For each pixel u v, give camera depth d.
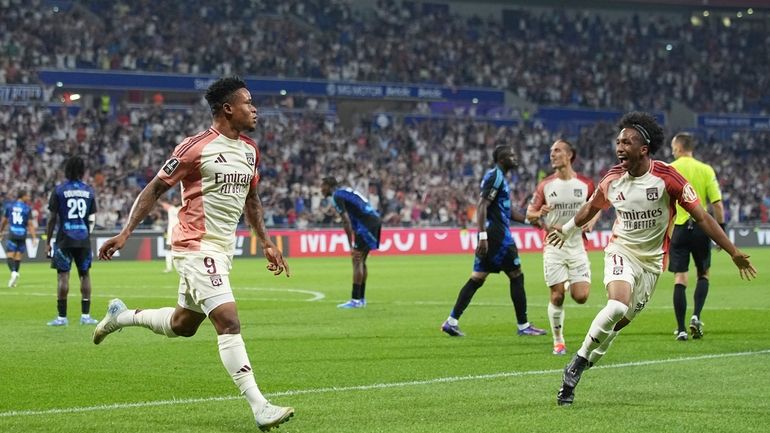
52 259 14.45
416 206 46.34
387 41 55.69
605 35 62.38
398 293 20.84
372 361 10.52
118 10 50.38
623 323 8.35
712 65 62.31
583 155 53.78
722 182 53.75
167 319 7.73
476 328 13.73
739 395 8.19
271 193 44.12
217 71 49.72
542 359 10.62
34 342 12.31
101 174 42.50
